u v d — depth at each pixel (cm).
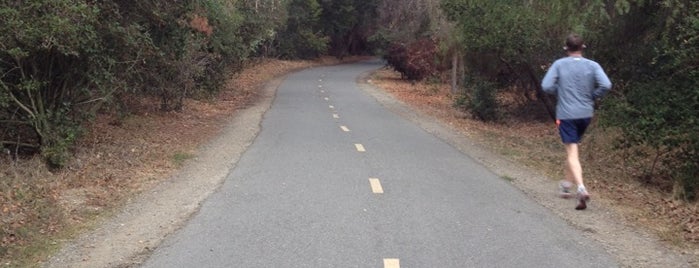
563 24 1352
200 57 1895
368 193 812
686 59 955
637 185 1004
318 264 546
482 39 1498
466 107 2006
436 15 2591
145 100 1736
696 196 932
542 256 575
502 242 615
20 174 846
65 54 869
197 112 1791
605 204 797
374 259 559
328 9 5862
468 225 673
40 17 842
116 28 995
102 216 699
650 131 1005
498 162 1111
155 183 869
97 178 875
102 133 1219
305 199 776
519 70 1822
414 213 717
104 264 546
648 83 1098
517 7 1450
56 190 800
